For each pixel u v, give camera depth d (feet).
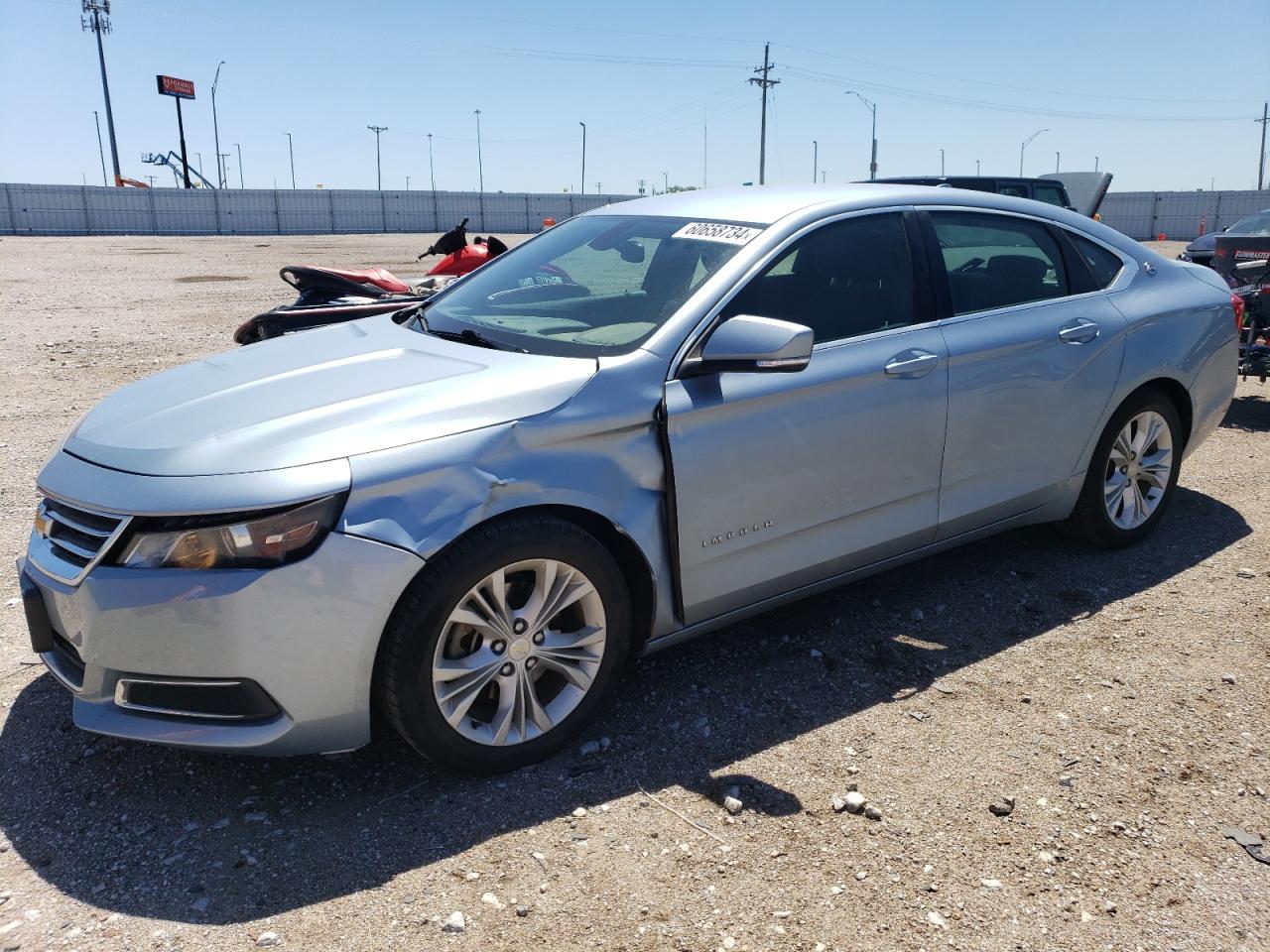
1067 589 14.02
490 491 9.18
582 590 9.91
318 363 11.00
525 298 12.26
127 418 10.17
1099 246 14.71
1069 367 13.50
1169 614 13.25
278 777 9.86
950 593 13.93
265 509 8.48
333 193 195.93
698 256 11.57
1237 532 16.12
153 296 53.42
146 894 8.23
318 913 8.02
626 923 7.95
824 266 11.78
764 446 10.82
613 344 10.65
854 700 11.26
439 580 9.00
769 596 11.55
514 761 9.86
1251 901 8.18
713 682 11.65
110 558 8.78
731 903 8.16
